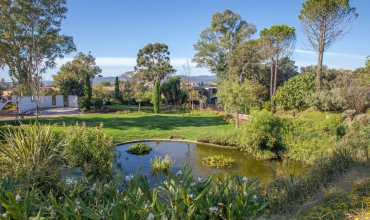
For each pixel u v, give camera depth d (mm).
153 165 8680
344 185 4062
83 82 30828
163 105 30891
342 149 6523
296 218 2863
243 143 11430
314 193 4223
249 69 30016
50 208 2461
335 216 2623
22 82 24703
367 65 21016
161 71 51375
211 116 22266
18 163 4355
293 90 19781
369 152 6555
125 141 12609
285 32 25656
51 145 5289
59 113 21812
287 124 11078
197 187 3213
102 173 6605
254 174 8430
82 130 7602
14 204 2375
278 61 28203
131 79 48812
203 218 2699
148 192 2994
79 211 2443
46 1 22547
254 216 2998
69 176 4844
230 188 3234
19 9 21266
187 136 13875
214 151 11555
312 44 20062
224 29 36500
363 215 2510
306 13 19781
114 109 26062
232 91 15070
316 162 6109
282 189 4289
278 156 10641
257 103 22562
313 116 15789
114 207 2461
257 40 30578
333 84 20672
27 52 23531
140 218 2715
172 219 2527
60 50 25438
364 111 14523
